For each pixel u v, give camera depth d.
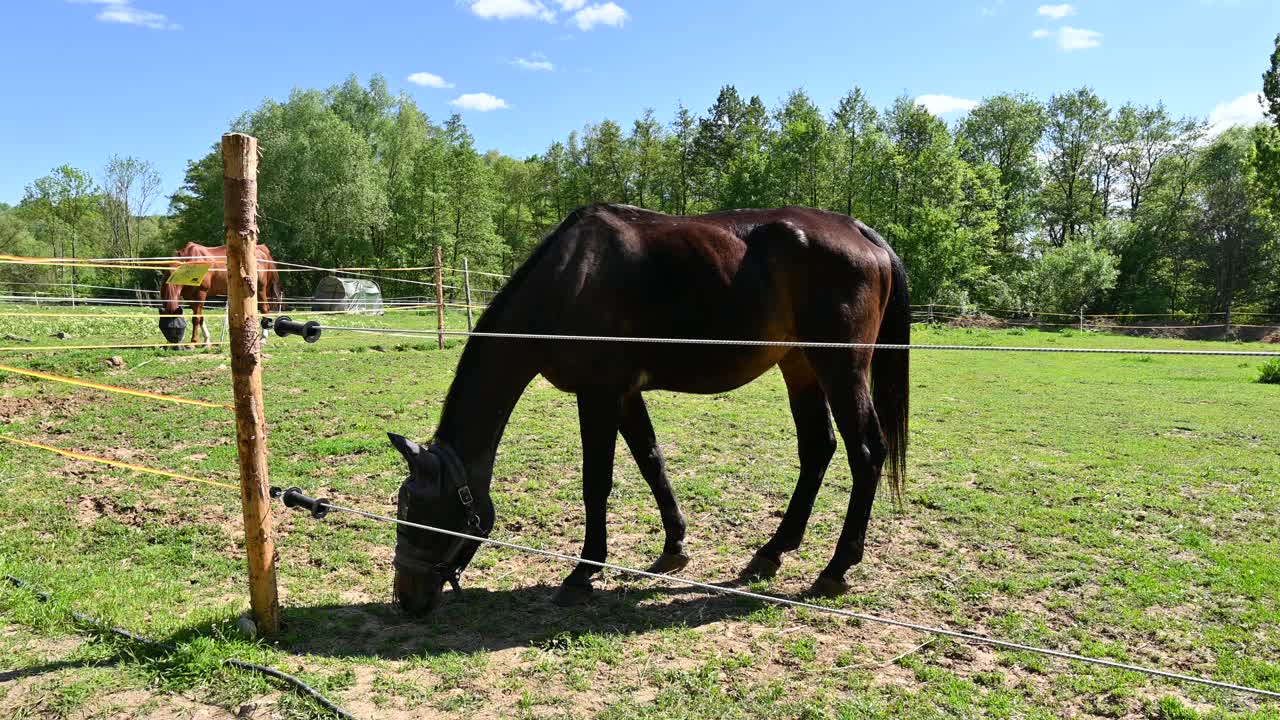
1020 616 3.69
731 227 4.12
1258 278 42.44
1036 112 49.22
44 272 39.59
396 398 9.27
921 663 3.20
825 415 4.48
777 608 3.79
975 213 41.97
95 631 3.31
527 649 3.34
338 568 4.25
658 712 2.82
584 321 3.72
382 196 44.03
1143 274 45.38
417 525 3.23
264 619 3.32
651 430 4.32
